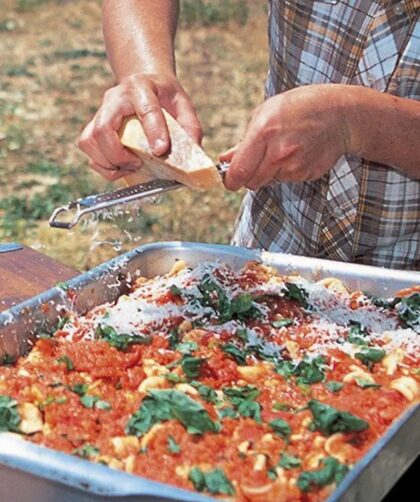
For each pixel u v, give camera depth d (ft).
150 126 5.51
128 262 6.15
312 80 6.75
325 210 6.86
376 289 6.06
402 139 5.85
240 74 25.02
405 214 6.72
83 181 18.11
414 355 5.35
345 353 5.33
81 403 4.72
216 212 16.80
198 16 29.35
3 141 19.99
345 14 6.49
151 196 5.42
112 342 5.29
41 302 5.58
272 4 7.02
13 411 4.61
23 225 16.19
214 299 5.85
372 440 4.44
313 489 4.03
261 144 5.50
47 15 30.17
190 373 5.04
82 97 23.02
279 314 5.77
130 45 6.56
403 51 6.40
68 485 3.86
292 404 4.81
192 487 4.08
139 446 4.36
